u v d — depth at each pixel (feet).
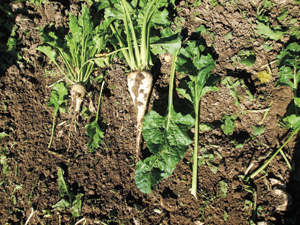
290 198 2.71
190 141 2.69
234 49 3.01
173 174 2.86
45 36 2.90
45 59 3.21
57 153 3.03
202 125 2.93
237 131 2.93
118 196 2.85
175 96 3.02
